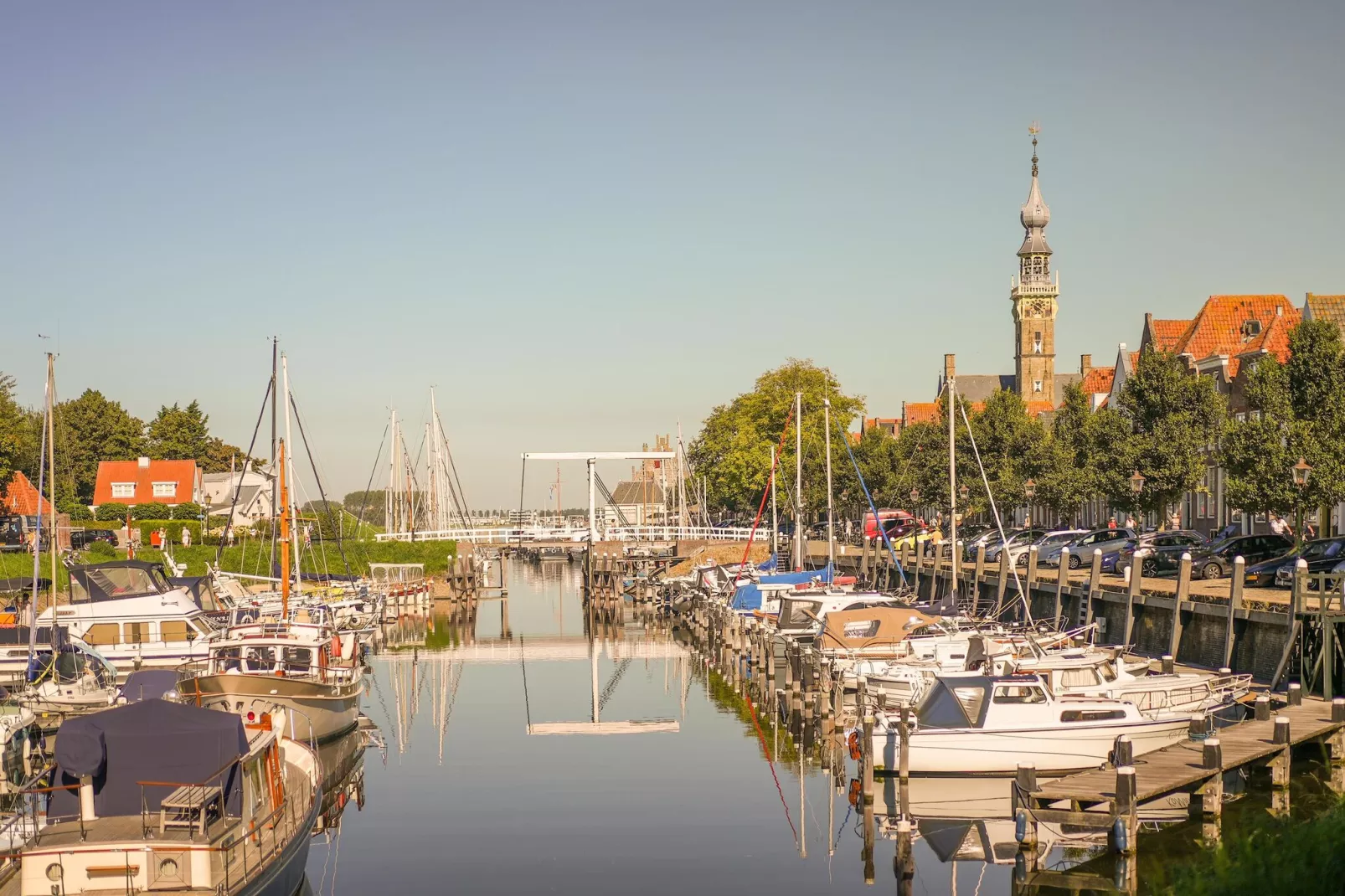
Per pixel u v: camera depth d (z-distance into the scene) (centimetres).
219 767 2228
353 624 6619
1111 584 5044
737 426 11362
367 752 4025
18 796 2752
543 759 3891
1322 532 5438
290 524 8038
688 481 15512
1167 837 2678
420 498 13225
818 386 10862
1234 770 3055
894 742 3216
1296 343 4884
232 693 3666
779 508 10456
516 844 2941
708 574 7775
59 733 2191
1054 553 6150
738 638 6041
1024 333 15475
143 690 3575
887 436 10538
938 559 6488
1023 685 3192
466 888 2622
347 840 2989
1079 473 6994
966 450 8381
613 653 6669
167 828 2178
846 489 10188
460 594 9938
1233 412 6881
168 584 4944
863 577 7288
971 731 3153
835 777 3600
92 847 2028
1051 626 4938
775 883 2628
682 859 2806
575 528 15525
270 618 5375
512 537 10375
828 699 4469
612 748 4056
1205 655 4172
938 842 2866
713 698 5094
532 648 6912
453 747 4097
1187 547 5512
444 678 5728
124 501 12838
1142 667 3659
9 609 5684
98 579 4666
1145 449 5956
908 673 3922
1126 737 2983
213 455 15488
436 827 3092
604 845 2923
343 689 4062
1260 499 4772
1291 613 3550
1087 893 2444
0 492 8488
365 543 9875
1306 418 4859
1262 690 3688
